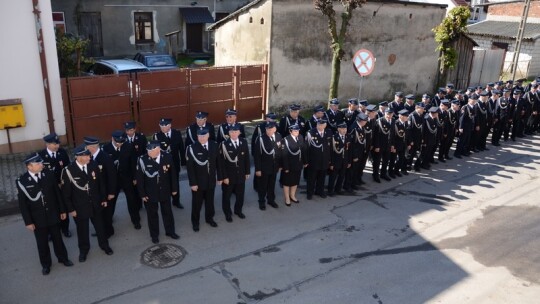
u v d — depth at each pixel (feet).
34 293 19.19
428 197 30.48
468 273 21.66
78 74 43.21
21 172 30.53
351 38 50.01
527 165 37.58
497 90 41.55
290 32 44.98
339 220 26.71
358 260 22.45
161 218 26.45
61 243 20.98
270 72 44.91
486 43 86.07
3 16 30.83
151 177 22.65
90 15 70.79
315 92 48.80
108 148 24.64
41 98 33.63
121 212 26.94
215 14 81.25
